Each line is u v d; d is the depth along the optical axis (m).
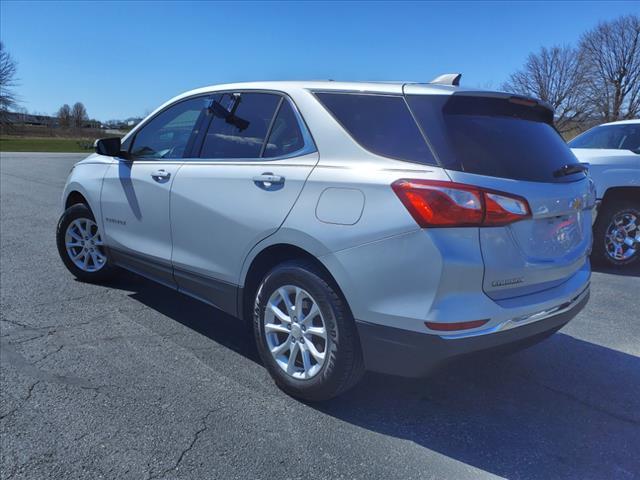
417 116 2.69
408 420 2.95
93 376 3.30
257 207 3.12
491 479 2.47
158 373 3.37
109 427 2.76
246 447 2.64
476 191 2.47
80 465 2.46
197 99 3.94
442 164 2.53
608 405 3.17
